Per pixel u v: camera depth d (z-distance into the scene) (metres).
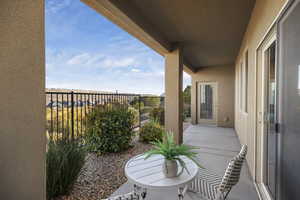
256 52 2.51
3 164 0.71
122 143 3.74
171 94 4.34
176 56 4.31
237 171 1.42
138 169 1.70
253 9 2.67
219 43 4.41
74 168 2.14
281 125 1.48
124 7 2.39
